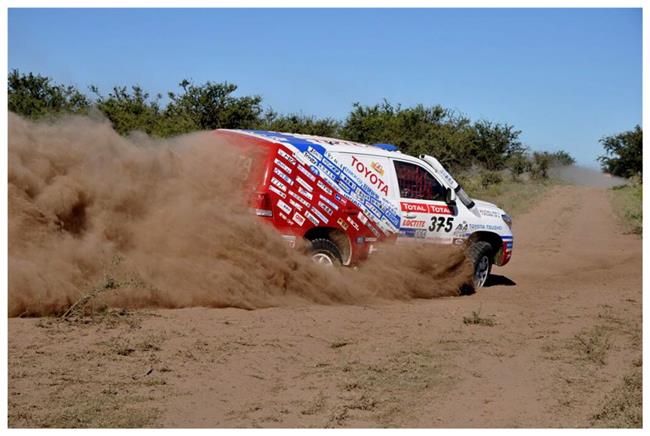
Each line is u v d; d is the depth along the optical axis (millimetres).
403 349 7449
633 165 62031
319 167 10102
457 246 11453
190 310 8367
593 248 19953
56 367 6035
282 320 8234
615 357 7613
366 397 5895
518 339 8195
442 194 11547
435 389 6242
